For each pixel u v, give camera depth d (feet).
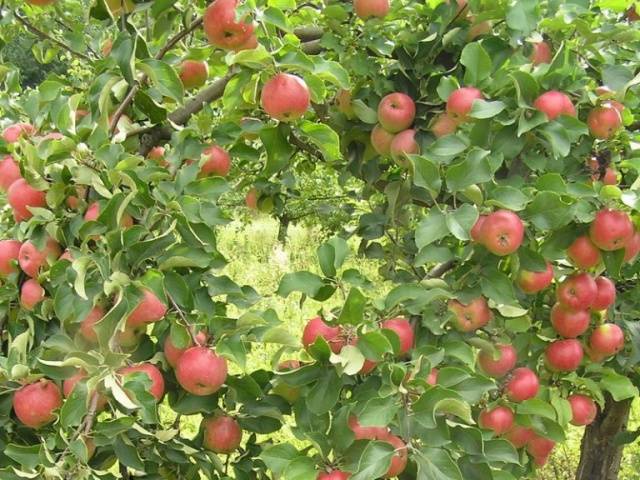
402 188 6.68
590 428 8.65
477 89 6.00
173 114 6.31
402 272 6.96
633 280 7.55
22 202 5.67
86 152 5.55
